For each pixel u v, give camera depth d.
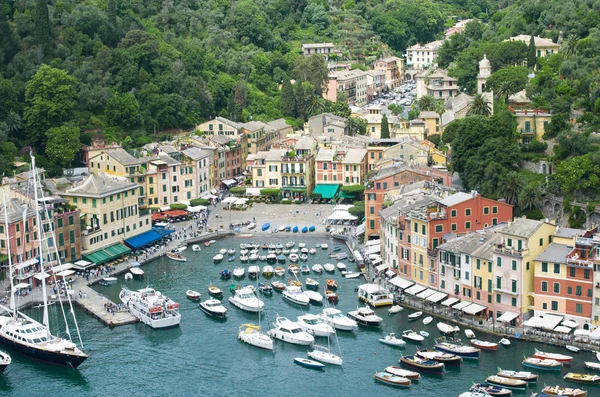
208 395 183.62
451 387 182.12
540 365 185.12
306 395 181.88
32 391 187.75
